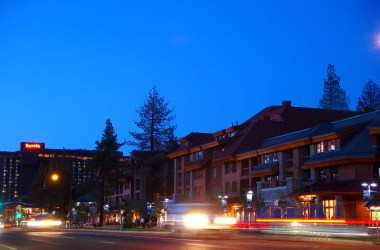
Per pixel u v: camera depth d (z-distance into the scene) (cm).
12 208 14950
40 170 12888
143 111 9894
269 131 7712
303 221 4778
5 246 2870
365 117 5831
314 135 5872
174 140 10131
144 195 10256
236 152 7381
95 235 4453
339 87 10531
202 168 8350
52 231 6134
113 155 10612
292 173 6300
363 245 2934
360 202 5047
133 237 3959
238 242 3122
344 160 5250
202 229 4062
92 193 11812
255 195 6347
